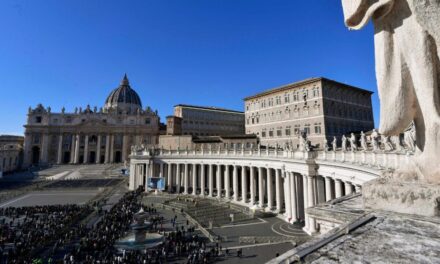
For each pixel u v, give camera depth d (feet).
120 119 434.30
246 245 95.04
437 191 15.01
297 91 212.23
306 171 99.76
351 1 18.54
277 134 227.20
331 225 19.76
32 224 117.50
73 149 415.85
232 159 169.89
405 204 15.97
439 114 15.84
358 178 68.08
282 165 123.85
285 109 221.46
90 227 119.65
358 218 15.65
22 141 471.62
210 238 102.73
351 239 13.02
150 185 211.00
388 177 18.90
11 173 328.29
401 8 16.80
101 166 373.81
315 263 10.79
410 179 17.33
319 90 194.80
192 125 395.14
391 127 17.94
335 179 84.74
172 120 301.02
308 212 21.79
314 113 197.06
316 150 101.71
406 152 43.96
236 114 439.63
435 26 14.76
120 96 513.04
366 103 231.71
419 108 17.84
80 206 157.89
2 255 83.46
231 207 155.33
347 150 79.15
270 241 97.86
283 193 144.25
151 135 436.35
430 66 15.61
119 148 431.02
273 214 134.41
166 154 221.66
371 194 17.84
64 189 229.66
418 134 18.49
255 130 251.19
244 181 161.48
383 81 18.11
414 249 11.53
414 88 17.13
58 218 125.59
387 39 17.92
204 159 193.47
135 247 92.02
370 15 17.38
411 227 13.93
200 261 79.97
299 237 93.50
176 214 145.48
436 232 13.14
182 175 225.15
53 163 407.44
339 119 201.26
